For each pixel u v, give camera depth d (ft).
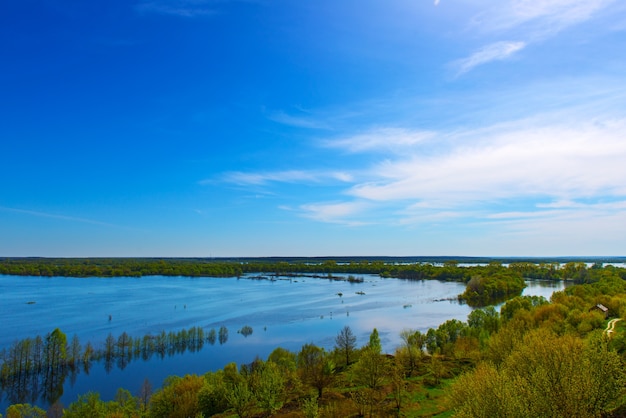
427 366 357.00
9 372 428.15
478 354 342.23
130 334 575.79
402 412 250.37
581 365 162.91
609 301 467.11
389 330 586.04
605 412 159.43
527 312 442.50
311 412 236.43
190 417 278.87
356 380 306.14
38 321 643.86
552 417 140.77
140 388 393.09
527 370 183.62
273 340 550.36
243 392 258.98
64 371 447.83
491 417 144.36
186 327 619.67
